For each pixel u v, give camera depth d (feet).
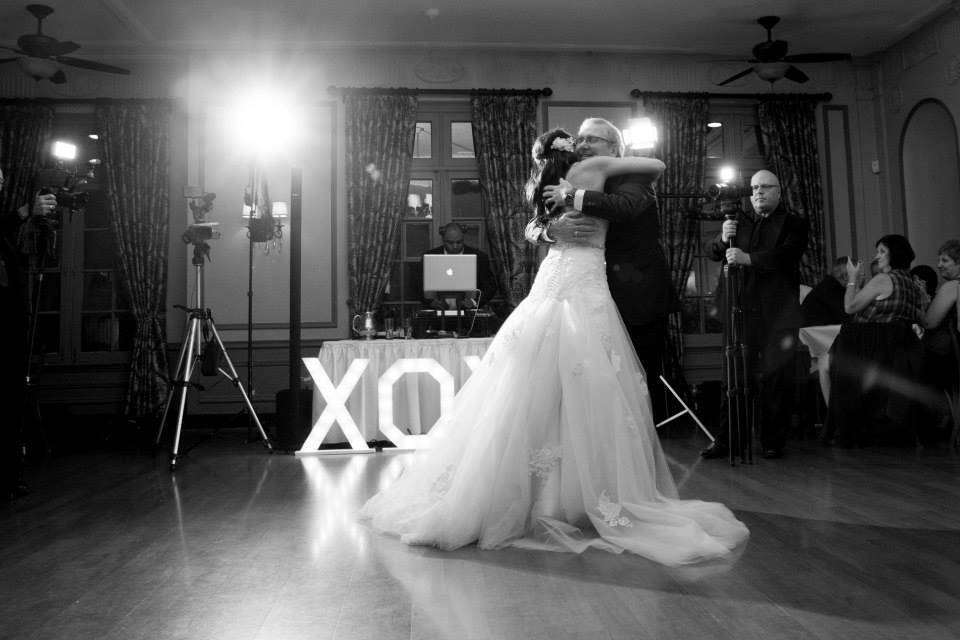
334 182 24.53
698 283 25.90
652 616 5.24
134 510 9.89
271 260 24.27
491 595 5.78
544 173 8.45
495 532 7.23
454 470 7.89
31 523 9.14
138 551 7.54
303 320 24.13
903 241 16.05
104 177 24.59
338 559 7.00
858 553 6.89
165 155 24.23
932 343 16.15
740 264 13.28
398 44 24.68
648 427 8.02
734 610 5.34
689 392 24.06
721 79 26.11
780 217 13.84
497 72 25.44
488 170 24.64
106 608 5.72
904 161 25.04
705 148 25.45
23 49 19.79
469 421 8.05
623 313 8.61
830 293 19.53
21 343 11.07
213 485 11.95
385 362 16.29
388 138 24.52
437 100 25.27
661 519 7.10
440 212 25.21
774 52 21.21
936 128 24.43
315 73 24.89
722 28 23.98
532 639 4.84
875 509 8.98
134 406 23.17
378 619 5.31
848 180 26.11
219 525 8.76
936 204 24.41
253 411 16.70
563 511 7.47
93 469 14.40
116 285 24.35
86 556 7.39
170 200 24.47
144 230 23.88
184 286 24.30
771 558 6.73
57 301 24.45
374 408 16.21
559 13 22.74
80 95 24.52
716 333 25.71
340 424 15.57
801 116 25.79
